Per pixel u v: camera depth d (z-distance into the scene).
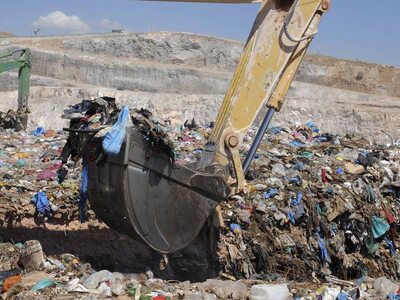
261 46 8.09
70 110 7.84
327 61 67.50
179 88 57.69
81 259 9.56
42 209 10.38
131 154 7.16
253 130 17.08
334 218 11.20
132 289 7.49
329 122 38.78
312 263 10.57
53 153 14.26
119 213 7.43
